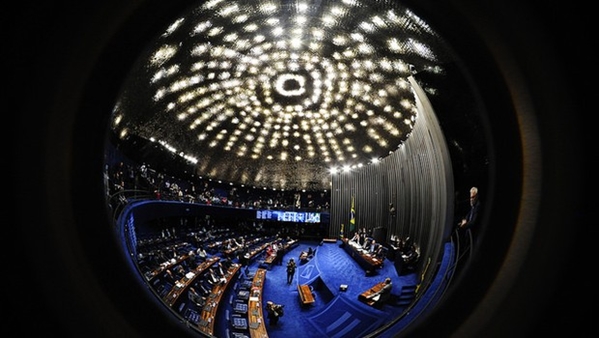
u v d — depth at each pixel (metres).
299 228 41.12
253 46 17.86
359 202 30.03
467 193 8.97
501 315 2.23
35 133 2.03
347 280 16.83
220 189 39.88
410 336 2.46
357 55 16.31
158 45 12.91
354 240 24.56
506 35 2.23
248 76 22.22
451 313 2.40
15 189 2.00
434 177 11.76
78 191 2.17
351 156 30.98
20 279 2.01
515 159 2.28
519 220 2.24
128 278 2.40
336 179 34.88
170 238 22.81
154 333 2.40
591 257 2.07
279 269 24.83
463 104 8.97
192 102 22.52
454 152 9.77
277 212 37.59
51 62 2.05
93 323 2.14
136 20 2.29
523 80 2.21
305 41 17.17
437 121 10.64
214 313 11.76
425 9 2.66
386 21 10.25
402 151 20.84
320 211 37.62
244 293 15.45
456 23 2.46
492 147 2.40
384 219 24.25
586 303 2.08
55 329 2.04
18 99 2.00
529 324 2.15
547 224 2.14
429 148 13.34
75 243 2.14
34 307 2.03
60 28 2.05
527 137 2.23
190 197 28.33
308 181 38.91
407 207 19.25
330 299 15.56
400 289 13.52
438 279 7.84
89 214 2.22
